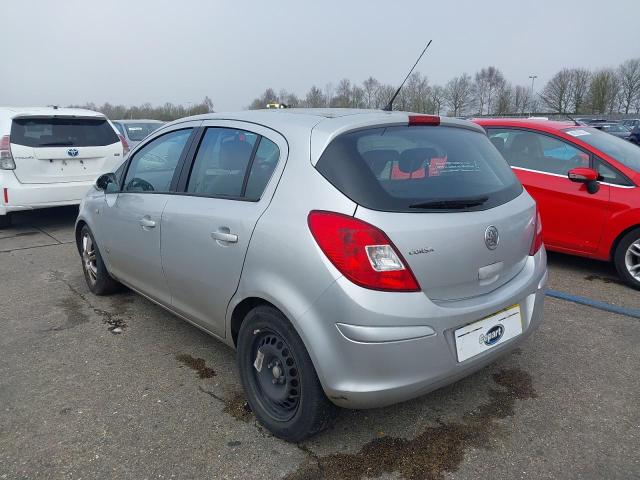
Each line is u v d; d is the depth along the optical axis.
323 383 2.27
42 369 3.32
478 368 2.49
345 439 2.59
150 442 2.58
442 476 2.33
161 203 3.29
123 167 3.93
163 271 3.30
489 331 2.49
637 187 4.65
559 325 3.91
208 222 2.82
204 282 2.90
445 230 2.30
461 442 2.56
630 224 4.63
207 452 2.50
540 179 5.17
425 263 2.23
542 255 2.95
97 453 2.50
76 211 8.96
